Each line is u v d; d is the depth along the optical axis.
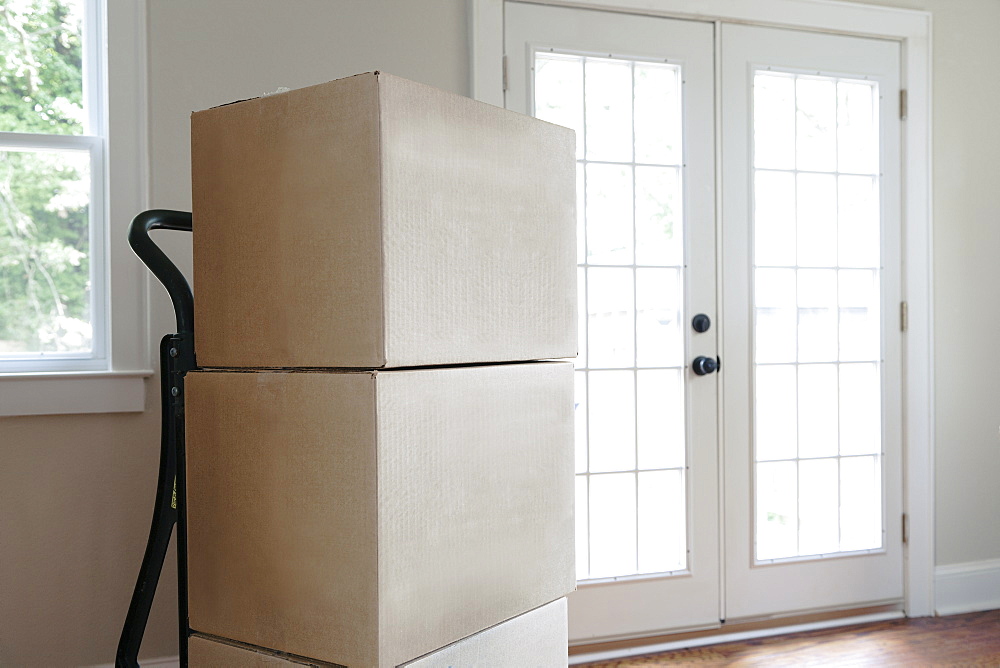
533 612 1.22
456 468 1.07
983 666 2.27
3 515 1.91
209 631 1.15
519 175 1.19
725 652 2.39
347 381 0.98
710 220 2.51
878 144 2.69
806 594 2.61
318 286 1.03
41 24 2.00
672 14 2.46
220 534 1.12
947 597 2.73
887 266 2.70
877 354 2.69
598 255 2.42
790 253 2.61
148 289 2.01
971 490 2.75
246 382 1.08
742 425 2.54
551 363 1.25
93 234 2.02
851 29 2.63
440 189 1.05
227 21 2.09
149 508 2.01
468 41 2.30
